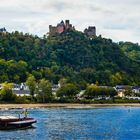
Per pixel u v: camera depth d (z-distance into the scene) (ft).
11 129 515.91
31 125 536.42
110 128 540.52
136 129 533.55
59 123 591.37
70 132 487.20
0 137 442.91
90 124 585.63
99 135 466.29
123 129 530.68
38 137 443.32
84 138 439.63
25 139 428.15
